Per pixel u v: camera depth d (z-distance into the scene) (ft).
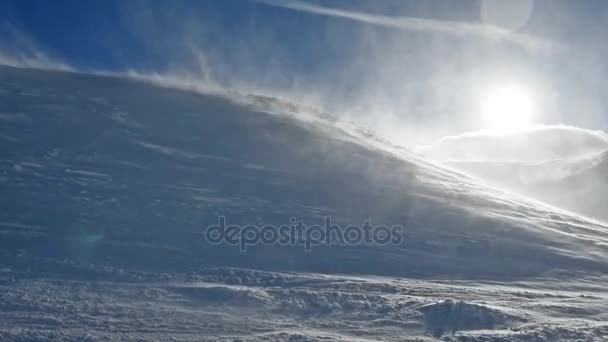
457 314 32.19
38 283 33.86
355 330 29.96
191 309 31.40
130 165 68.54
